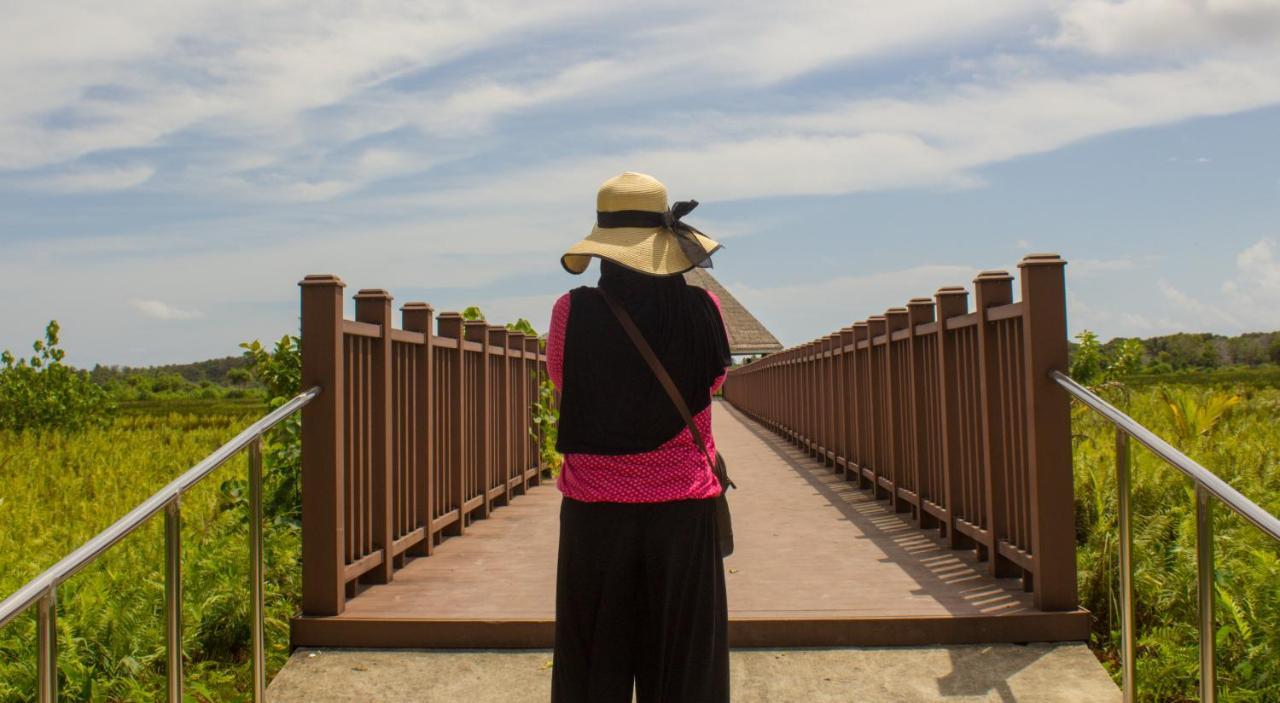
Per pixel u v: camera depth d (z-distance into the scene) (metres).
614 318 2.49
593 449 2.46
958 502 5.57
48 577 2.32
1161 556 4.88
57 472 10.66
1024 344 4.12
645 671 2.54
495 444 7.72
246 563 5.19
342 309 4.15
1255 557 4.45
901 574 4.85
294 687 3.70
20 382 15.48
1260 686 3.79
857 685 3.63
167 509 2.93
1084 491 5.51
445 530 6.36
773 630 3.96
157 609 4.74
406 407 5.28
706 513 2.53
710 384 2.55
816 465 11.05
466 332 7.03
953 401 5.62
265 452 6.36
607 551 2.47
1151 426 9.82
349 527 4.35
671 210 2.61
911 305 6.47
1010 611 3.99
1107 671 3.90
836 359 9.98
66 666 3.97
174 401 37.19
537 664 3.87
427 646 4.01
